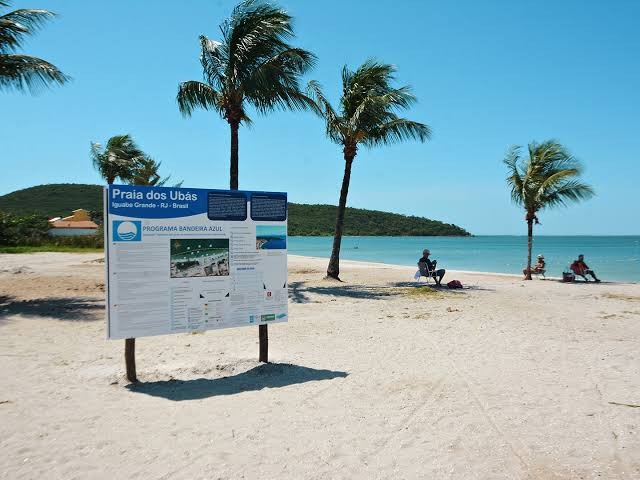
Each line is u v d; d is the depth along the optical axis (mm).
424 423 4477
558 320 9938
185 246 5750
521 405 4918
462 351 7219
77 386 5523
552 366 6379
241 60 13781
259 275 6258
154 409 4828
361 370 6215
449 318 10125
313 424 4461
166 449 3941
